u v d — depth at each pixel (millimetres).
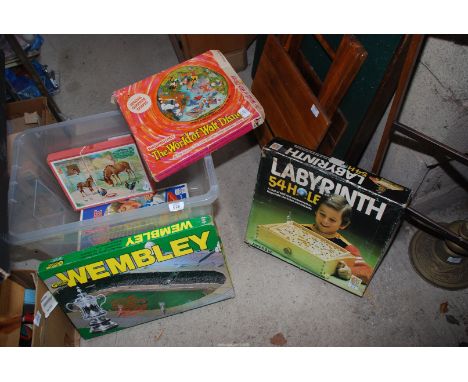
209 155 1232
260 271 1437
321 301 1370
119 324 1308
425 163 1255
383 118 1314
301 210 1250
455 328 1309
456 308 1344
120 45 2150
